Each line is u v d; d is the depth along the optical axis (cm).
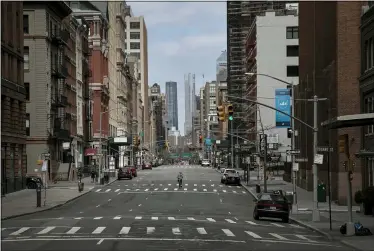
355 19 4288
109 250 1794
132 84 16588
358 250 1972
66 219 3169
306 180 5988
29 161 6656
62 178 7569
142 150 17075
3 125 5175
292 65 10075
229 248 1903
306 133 6019
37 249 1825
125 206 4403
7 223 2938
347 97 4275
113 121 12631
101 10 11819
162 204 4631
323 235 2553
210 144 16800
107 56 11744
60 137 7175
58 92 7281
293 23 10106
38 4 6644
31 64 6669
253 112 10506
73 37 8488
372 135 3838
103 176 7625
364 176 4038
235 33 12594
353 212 3675
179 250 1817
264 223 3141
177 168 15200
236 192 6203
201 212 3922
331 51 4584
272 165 9625
